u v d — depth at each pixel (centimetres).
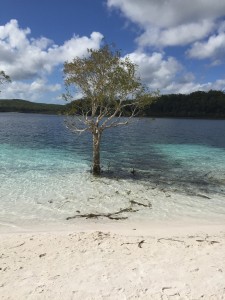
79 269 946
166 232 1309
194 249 1105
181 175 2498
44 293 817
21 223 1428
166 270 944
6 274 910
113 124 2389
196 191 2061
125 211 1634
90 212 1603
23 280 878
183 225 1449
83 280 882
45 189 1958
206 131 7894
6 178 2178
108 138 5400
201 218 1567
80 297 802
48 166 2617
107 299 796
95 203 1744
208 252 1080
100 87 2273
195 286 856
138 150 3853
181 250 1095
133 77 2261
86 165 2700
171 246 1129
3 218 1480
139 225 1436
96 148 2361
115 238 1199
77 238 1195
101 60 2250
